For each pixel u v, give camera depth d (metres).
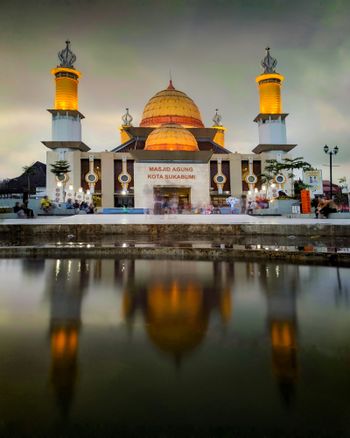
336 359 2.44
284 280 5.57
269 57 79.06
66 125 72.81
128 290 4.84
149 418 1.73
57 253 9.03
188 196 52.88
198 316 3.54
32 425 1.69
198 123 79.00
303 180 39.41
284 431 1.63
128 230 17.77
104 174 69.00
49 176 69.50
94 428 1.66
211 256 8.52
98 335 2.96
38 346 2.71
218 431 1.63
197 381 2.11
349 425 1.67
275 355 2.50
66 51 76.62
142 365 2.34
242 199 64.12
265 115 75.56
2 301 4.15
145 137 74.62
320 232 16.70
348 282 5.41
